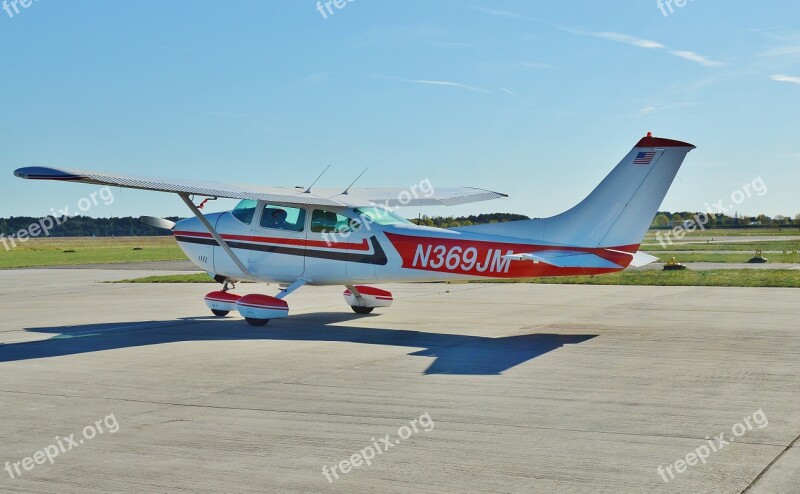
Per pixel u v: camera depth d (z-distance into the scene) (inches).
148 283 1066.7
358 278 568.7
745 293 794.8
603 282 962.1
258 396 337.4
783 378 365.7
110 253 2422.5
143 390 352.2
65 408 318.7
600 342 482.0
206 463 245.3
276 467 240.8
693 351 443.2
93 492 220.8
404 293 848.9
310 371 394.9
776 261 1411.2
